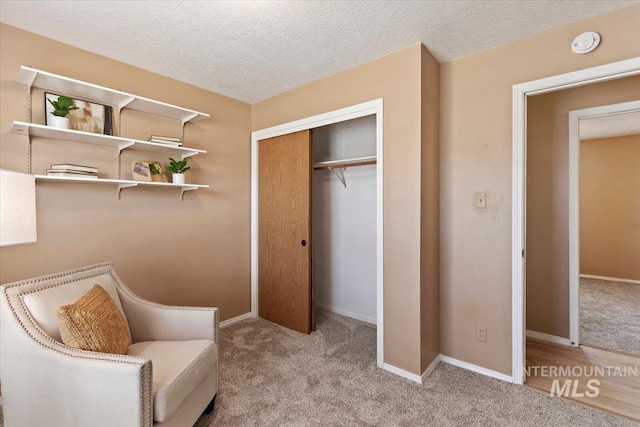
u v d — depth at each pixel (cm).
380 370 225
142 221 249
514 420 171
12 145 191
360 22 187
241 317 328
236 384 206
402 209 217
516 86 207
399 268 219
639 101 240
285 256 308
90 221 222
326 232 369
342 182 348
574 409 180
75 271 172
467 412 178
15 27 191
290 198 303
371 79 236
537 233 283
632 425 167
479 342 224
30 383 129
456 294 234
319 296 378
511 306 210
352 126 341
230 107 314
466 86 228
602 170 505
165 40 207
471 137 226
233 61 237
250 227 336
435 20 185
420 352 209
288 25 190
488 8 174
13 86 191
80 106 215
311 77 267
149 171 245
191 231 283
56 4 169
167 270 266
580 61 185
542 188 280
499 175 214
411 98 213
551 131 276
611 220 499
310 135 289
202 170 290
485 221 220
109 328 146
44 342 130
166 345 169
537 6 172
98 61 225
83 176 200
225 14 179
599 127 432
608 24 177
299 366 230
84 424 123
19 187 137
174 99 269
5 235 130
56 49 206
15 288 141
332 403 186
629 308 363
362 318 334
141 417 119
